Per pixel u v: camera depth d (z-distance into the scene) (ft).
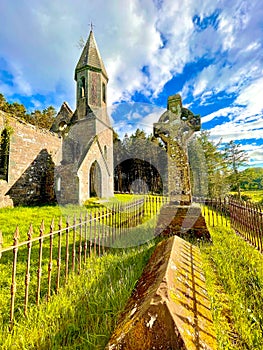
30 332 6.86
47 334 6.73
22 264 13.07
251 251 14.65
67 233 10.46
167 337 4.67
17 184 45.85
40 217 28.78
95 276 10.79
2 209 36.60
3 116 45.14
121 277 10.55
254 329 6.86
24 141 48.62
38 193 50.52
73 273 10.79
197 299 7.02
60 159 59.11
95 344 6.37
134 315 5.53
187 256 10.73
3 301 8.94
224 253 13.99
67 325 7.14
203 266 11.01
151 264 10.06
